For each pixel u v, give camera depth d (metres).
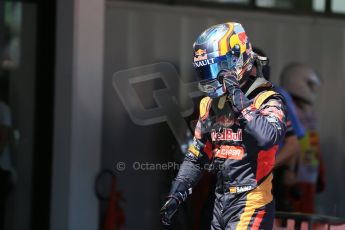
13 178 21.27
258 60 12.65
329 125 22.31
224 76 11.80
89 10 20.58
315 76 22.22
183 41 21.30
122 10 20.95
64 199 20.77
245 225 12.30
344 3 22.38
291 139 18.95
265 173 12.37
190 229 18.52
